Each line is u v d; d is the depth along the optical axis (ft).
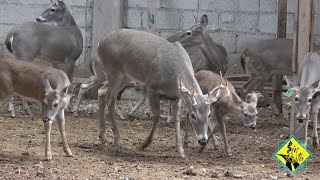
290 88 30.58
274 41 39.32
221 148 31.14
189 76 27.76
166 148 30.58
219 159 28.40
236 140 33.35
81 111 40.60
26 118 37.60
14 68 27.73
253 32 46.11
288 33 46.01
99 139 32.07
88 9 45.57
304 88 30.12
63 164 26.14
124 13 45.60
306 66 31.19
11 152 28.17
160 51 28.17
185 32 38.75
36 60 42.06
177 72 27.78
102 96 30.63
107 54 29.76
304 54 31.65
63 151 28.76
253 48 39.60
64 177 23.89
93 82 38.24
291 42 38.93
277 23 43.16
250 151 30.50
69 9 45.44
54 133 33.22
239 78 44.57
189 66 28.32
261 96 44.04
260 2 46.03
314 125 31.48
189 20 45.80
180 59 28.14
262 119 39.99
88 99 44.14
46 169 25.12
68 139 31.78
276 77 41.06
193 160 27.89
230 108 28.96
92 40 45.34
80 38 41.37
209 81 30.30
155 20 44.34
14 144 29.99
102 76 34.73
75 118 38.22
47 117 26.27
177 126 28.40
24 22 42.52
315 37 45.60
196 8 45.78
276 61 39.09
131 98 44.96
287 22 45.96
